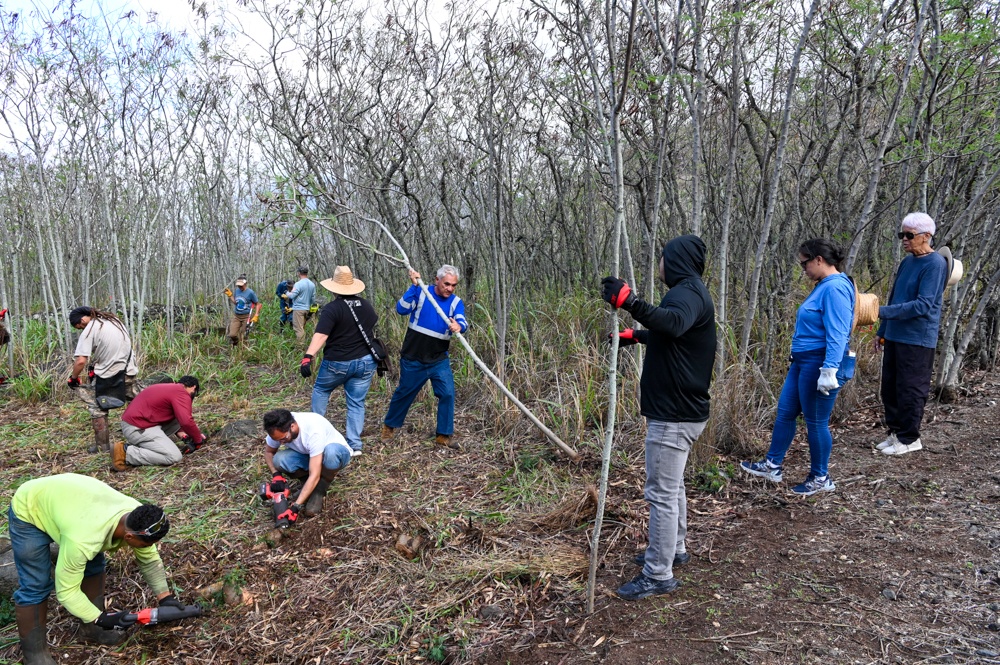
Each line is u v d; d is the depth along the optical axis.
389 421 5.20
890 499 3.63
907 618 2.62
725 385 4.56
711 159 6.64
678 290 2.68
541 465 4.54
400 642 2.85
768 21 5.08
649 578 2.94
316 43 6.57
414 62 6.71
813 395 3.66
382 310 7.60
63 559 2.53
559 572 3.19
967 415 4.67
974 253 5.47
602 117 3.73
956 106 5.38
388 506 4.09
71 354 7.48
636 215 7.43
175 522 3.98
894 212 7.09
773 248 5.64
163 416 4.94
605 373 5.50
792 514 3.59
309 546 3.65
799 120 5.81
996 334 5.52
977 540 3.11
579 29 4.21
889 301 4.28
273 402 6.58
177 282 12.42
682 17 4.31
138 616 2.72
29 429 5.84
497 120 6.40
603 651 2.61
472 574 3.25
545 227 8.23
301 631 2.99
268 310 11.27
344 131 6.89
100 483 2.75
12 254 8.15
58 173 7.97
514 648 2.71
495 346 6.18
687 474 4.13
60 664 2.85
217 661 2.84
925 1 4.11
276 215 5.01
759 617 2.71
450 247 8.68
